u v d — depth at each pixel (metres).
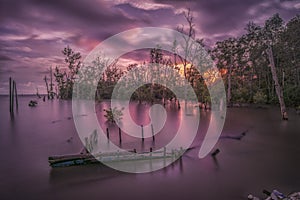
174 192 9.84
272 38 56.75
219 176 11.49
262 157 14.57
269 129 24.39
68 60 90.12
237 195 9.64
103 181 10.79
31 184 10.62
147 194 9.66
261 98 52.44
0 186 10.47
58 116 38.41
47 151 16.62
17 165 13.33
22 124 30.23
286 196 9.23
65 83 96.88
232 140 19.44
